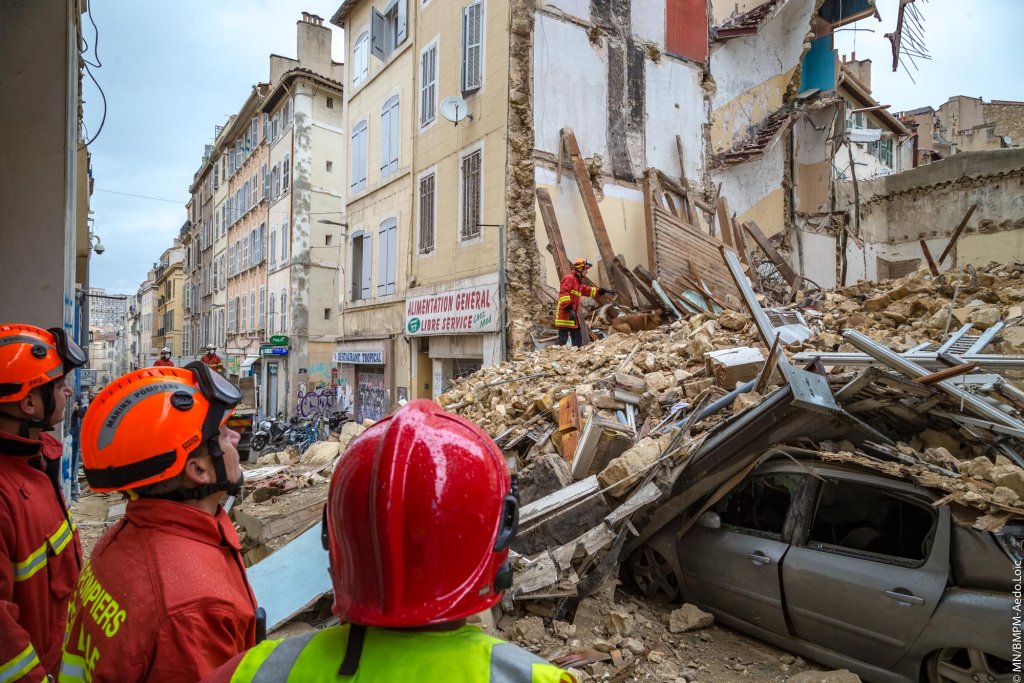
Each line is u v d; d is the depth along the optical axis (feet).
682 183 49.32
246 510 16.85
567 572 13.83
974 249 62.08
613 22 47.11
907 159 87.35
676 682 11.79
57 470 8.82
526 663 3.38
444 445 3.58
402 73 55.31
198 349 144.66
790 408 13.89
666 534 15.46
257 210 102.17
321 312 86.48
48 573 8.09
